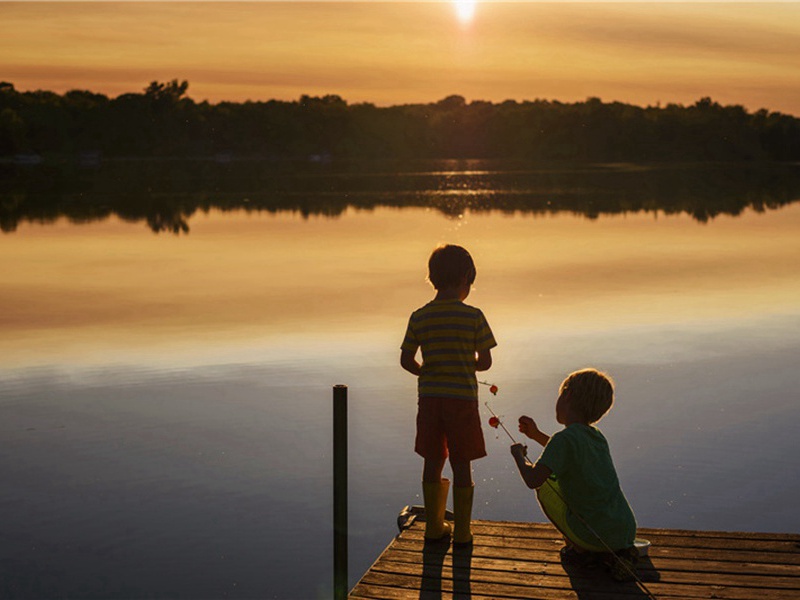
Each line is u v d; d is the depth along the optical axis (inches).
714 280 695.1
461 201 1780.3
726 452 313.0
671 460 306.5
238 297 636.1
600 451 173.8
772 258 831.7
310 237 1069.8
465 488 186.5
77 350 469.7
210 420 350.9
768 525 256.4
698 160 5969.5
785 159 5954.7
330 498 279.7
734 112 6097.4
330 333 508.1
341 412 179.3
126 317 562.3
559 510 176.4
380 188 2351.1
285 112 6437.0
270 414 358.0
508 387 387.2
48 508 269.9
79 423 348.5
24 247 981.8
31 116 5792.3
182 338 497.7
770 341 473.4
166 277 745.0
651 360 434.3
